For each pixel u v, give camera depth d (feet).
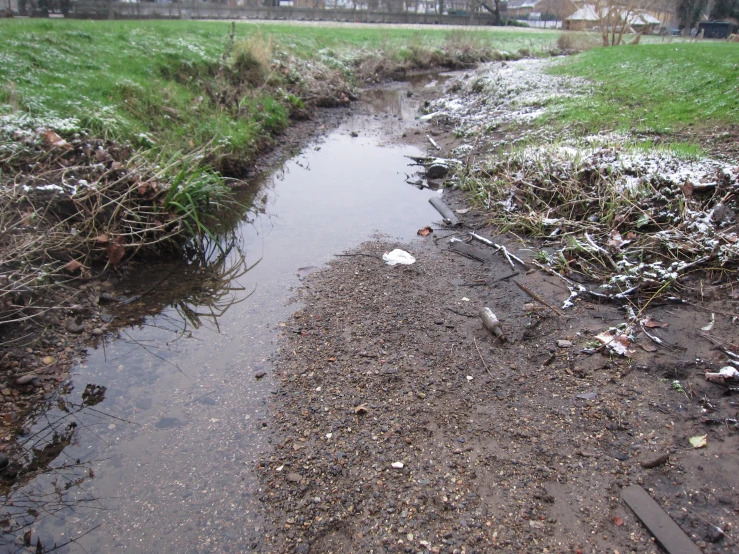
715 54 37.93
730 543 8.23
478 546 8.56
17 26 32.60
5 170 18.21
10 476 10.16
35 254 15.85
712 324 13.15
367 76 59.82
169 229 19.16
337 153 32.60
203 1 109.29
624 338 12.98
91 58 30.66
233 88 36.81
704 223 16.28
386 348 13.78
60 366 13.20
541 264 17.48
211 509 9.43
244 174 27.99
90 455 10.64
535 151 24.17
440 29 99.25
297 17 108.37
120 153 21.17
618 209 18.17
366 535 8.86
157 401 12.10
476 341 13.97
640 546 8.36
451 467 10.09
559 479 9.68
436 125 39.24
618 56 45.52
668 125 26.73
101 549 8.76
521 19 196.65
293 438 10.94
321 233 21.25
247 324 15.08
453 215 22.30
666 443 10.17
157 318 15.47
